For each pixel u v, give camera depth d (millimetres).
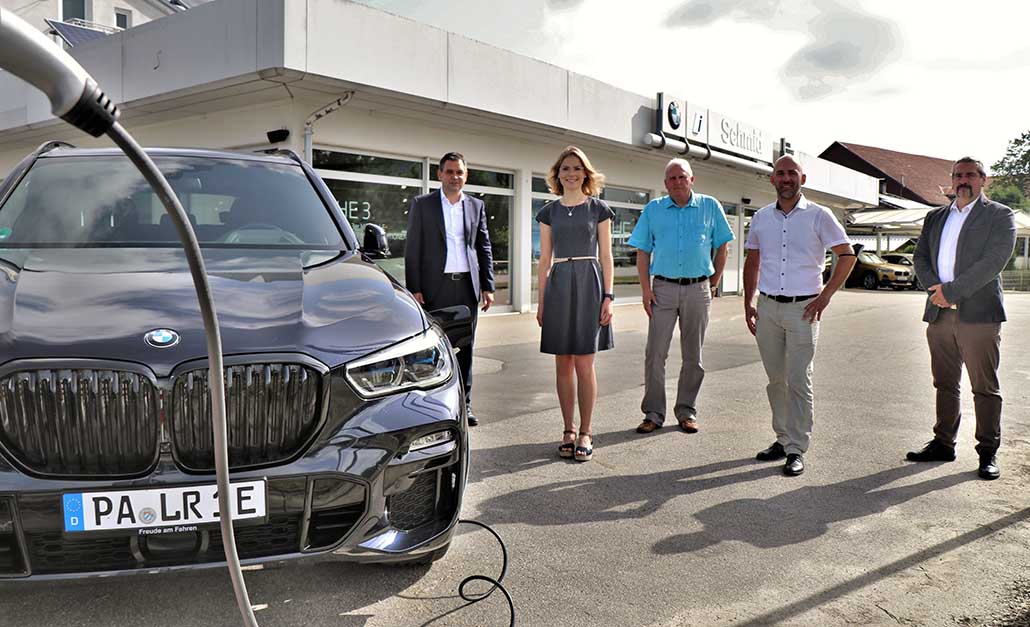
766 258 4285
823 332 11234
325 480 2166
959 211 4145
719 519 3375
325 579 2705
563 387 4355
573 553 2984
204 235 3123
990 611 2529
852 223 32156
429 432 2352
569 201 4336
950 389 4270
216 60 9086
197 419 2104
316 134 10086
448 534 2424
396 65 9586
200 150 3746
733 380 6906
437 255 4887
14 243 2885
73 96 1025
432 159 11828
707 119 15992
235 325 2248
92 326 2158
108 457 2074
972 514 3453
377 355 2326
